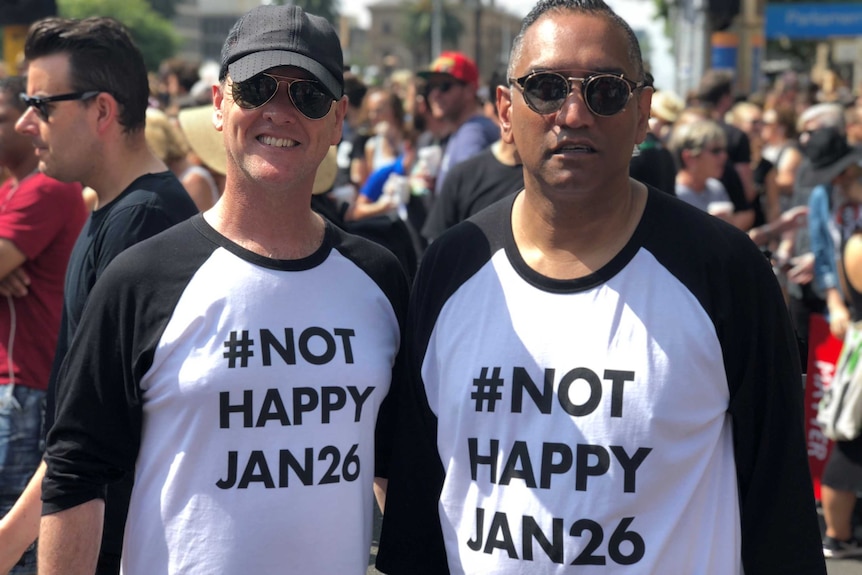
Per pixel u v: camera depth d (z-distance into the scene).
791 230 6.16
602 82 1.96
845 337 4.75
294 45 2.09
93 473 2.12
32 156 3.44
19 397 3.36
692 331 1.98
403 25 103.50
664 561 1.97
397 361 2.31
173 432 2.07
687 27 9.98
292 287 2.13
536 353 2.01
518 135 2.04
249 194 2.12
